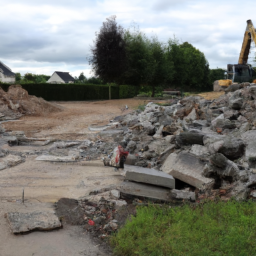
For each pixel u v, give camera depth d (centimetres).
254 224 454
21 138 1105
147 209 513
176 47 3925
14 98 1816
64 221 503
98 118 1706
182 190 604
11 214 497
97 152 948
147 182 601
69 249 426
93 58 3192
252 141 677
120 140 1038
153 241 414
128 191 586
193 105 1066
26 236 450
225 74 2639
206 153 686
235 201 545
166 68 3406
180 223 456
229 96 1115
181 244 402
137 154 865
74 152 945
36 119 1683
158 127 1020
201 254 379
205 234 430
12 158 864
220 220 473
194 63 4984
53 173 760
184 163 650
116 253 416
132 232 448
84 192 635
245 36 2373
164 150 816
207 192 589
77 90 3225
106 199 574
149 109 1330
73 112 1967
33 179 712
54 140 1115
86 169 797
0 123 1498
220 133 822
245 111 898
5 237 442
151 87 3847
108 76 3234
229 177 603
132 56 3328
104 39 3108
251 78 2433
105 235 470
